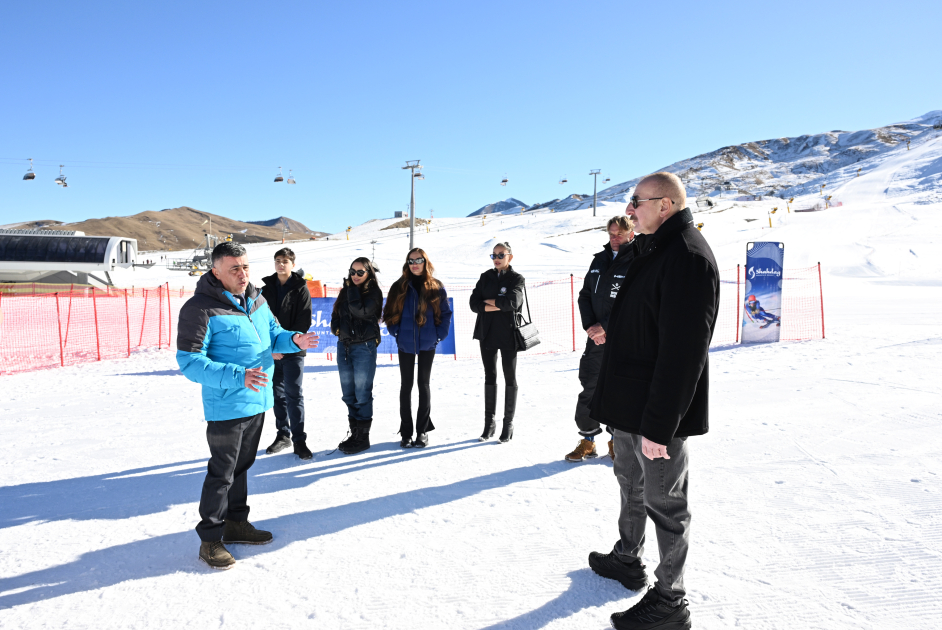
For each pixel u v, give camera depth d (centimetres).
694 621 200
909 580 220
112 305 1850
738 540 258
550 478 353
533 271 2842
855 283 2295
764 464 356
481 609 214
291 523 297
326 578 240
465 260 3553
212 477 254
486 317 433
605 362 212
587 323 377
